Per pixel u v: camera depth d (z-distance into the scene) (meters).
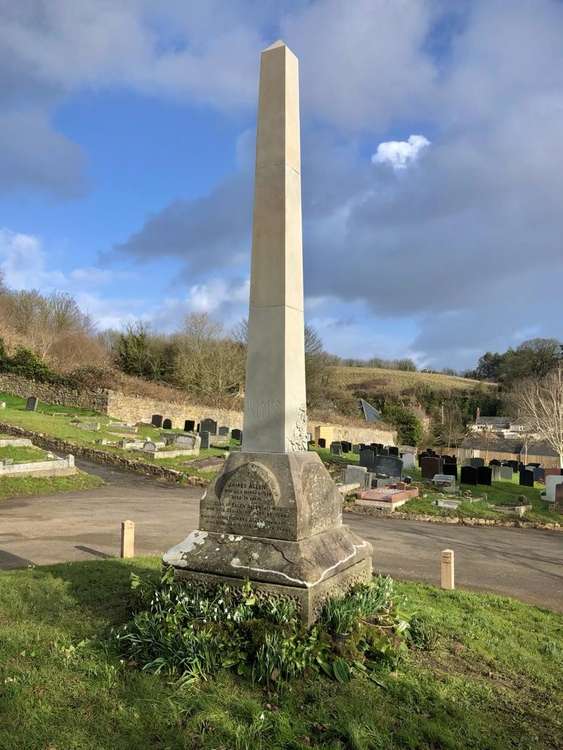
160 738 3.81
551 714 4.71
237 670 4.62
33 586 7.07
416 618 6.40
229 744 3.78
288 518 5.50
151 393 39.56
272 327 6.04
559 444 34.78
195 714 4.06
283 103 6.27
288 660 4.60
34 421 28.72
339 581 5.79
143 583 6.09
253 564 5.37
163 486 20.66
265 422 5.99
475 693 4.88
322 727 4.03
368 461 25.52
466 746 4.04
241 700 4.26
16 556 10.02
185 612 5.19
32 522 13.45
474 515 18.91
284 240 6.05
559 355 77.94
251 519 5.69
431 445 59.69
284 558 5.34
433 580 10.34
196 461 23.81
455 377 97.19
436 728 4.15
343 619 5.21
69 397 37.69
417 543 14.13
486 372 104.12
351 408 60.81
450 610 7.55
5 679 4.42
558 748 4.18
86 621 5.82
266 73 6.43
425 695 4.67
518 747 4.12
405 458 32.41
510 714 4.62
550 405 40.44
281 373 5.95
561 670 5.75
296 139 6.44
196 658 4.66
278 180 6.17
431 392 77.44
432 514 18.78
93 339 57.19
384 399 73.94
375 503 19.19
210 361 48.47
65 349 50.75
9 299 54.53
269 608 5.11
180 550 5.82
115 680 4.53
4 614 6.03
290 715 4.13
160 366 50.47
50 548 10.77
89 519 14.19
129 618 5.84
